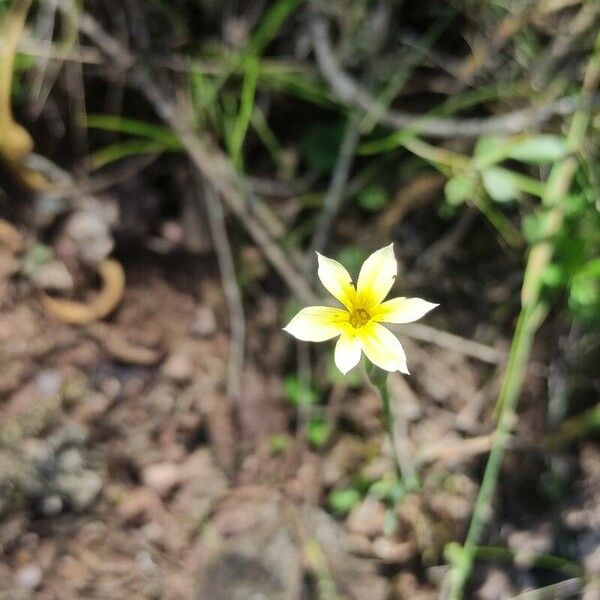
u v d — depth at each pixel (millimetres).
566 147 182
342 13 193
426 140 197
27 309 187
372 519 186
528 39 191
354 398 195
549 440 190
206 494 187
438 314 200
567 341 192
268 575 180
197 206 199
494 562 183
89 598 174
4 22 182
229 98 197
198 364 196
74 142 195
